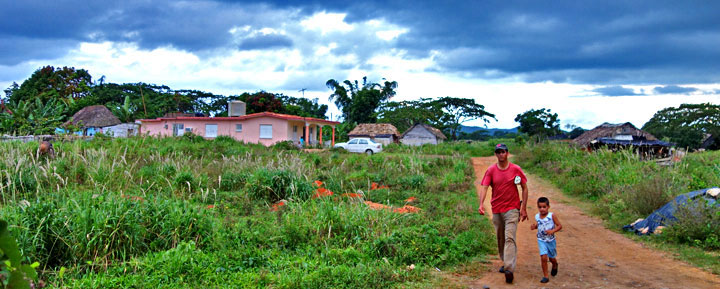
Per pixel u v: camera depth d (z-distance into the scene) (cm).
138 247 650
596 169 1650
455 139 7612
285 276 568
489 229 913
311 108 7975
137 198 780
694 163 1642
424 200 1261
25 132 2977
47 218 616
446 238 754
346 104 7250
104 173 1230
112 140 2242
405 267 643
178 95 6744
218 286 539
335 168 1895
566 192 1586
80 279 555
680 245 793
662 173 1429
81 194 790
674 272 640
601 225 1048
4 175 1044
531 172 2130
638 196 1101
